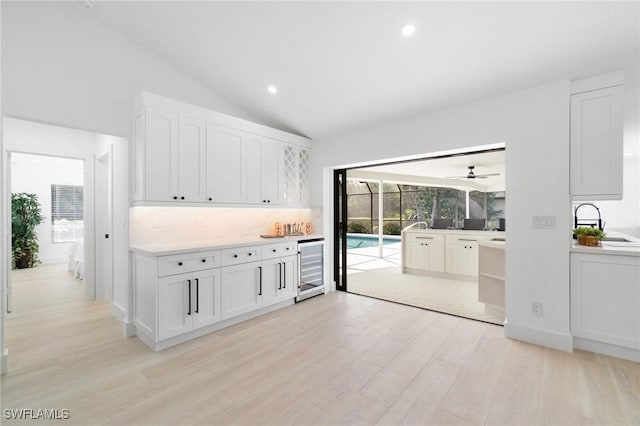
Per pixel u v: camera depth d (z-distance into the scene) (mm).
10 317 3326
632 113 3373
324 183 4418
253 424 1645
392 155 3623
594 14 1987
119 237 3225
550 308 2596
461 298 4066
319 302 3910
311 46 2729
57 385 2012
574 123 2535
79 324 3117
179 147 2945
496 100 2869
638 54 2213
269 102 3758
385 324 3119
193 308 2758
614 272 2371
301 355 2438
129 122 2955
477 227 5805
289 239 3768
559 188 2562
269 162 3865
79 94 2660
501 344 2637
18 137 3449
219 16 2576
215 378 2102
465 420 1663
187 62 3254
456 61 2588
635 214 5586
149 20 2746
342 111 3643
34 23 2430
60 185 7086
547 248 2613
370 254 8352
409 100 3189
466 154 3414
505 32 2238
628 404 1787
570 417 1677
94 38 2754
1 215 2135
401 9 2213
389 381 2057
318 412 1741
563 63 2400
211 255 2902
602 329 2420
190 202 3020
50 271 5898
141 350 2535
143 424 1644
